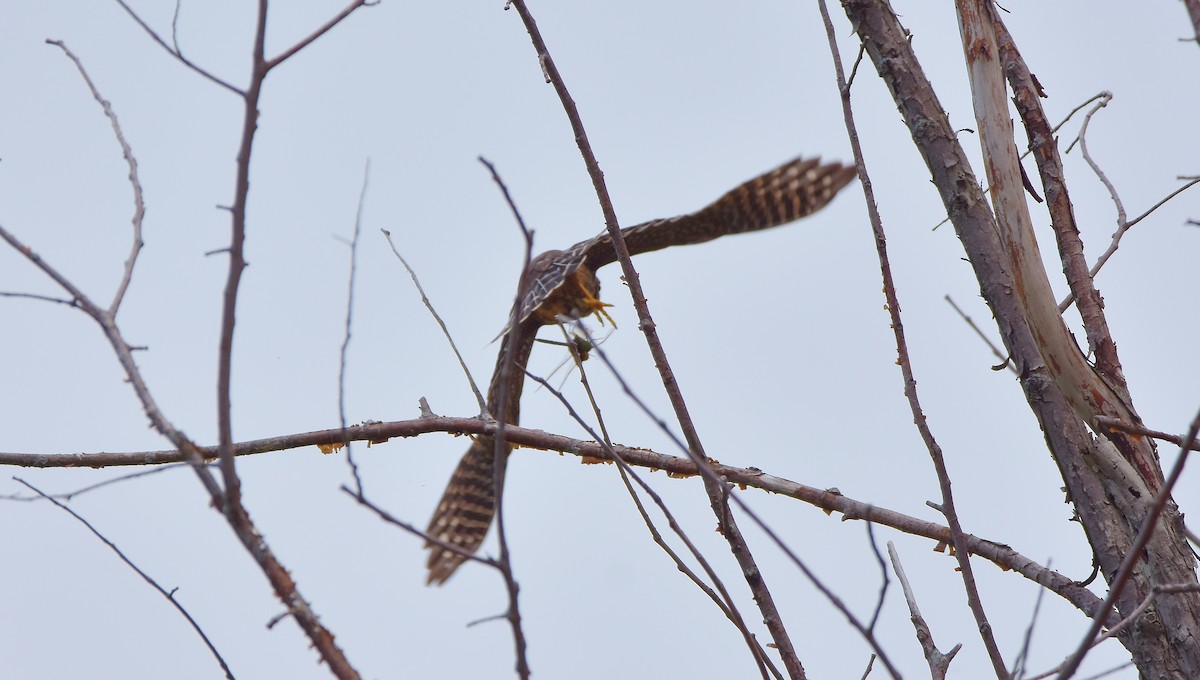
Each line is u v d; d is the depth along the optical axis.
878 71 10.27
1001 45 11.80
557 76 9.71
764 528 6.86
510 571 6.59
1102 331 10.63
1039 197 11.19
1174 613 9.12
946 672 8.70
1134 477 9.53
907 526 11.02
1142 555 9.35
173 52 7.02
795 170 13.82
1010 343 9.93
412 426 12.17
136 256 7.72
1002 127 10.15
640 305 9.52
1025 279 9.88
